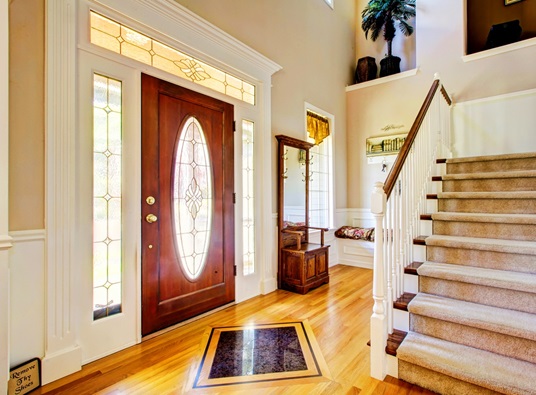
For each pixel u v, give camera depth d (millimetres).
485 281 1766
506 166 2820
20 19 1637
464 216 2279
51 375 1689
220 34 2715
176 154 2445
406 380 1666
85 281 1879
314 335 2266
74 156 1824
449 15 4316
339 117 4961
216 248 2781
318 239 4336
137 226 2164
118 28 2086
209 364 1878
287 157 3641
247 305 2904
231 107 2943
